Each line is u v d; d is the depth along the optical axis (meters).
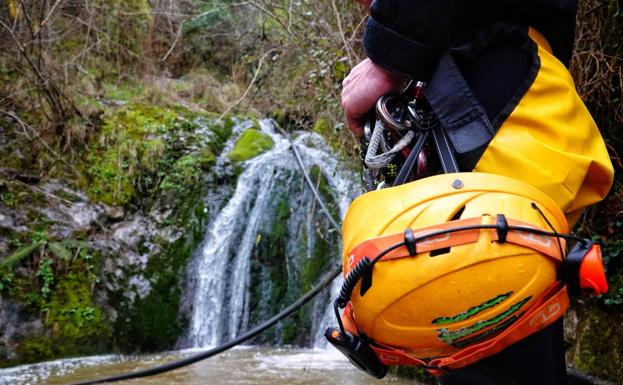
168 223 7.22
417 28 1.01
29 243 6.13
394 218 0.93
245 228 7.66
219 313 7.11
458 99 1.00
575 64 3.20
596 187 1.05
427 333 0.90
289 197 7.55
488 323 0.89
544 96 1.01
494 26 1.04
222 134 8.57
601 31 3.18
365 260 0.91
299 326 6.89
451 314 0.88
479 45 1.03
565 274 0.91
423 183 0.94
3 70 7.31
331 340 1.03
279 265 7.30
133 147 7.50
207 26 11.21
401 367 4.29
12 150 6.77
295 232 7.34
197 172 7.70
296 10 5.10
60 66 7.86
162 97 9.03
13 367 5.41
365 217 0.98
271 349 6.50
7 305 5.70
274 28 7.59
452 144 1.02
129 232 6.93
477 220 0.87
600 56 3.12
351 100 1.13
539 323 0.91
